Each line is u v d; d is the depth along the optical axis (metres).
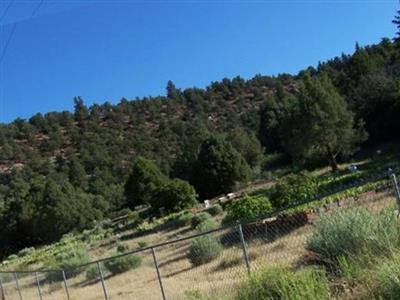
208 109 169.25
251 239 16.59
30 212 80.94
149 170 82.00
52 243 75.00
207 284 12.52
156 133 158.00
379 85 63.88
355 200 14.84
